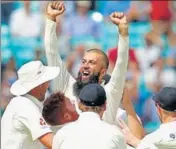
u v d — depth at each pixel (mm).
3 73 37750
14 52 38562
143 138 18531
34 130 18266
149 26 38812
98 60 19609
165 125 17953
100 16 39156
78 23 39031
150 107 35469
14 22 39438
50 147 18156
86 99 17062
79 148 16875
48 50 20547
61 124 18484
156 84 36688
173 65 37562
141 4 39312
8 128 18625
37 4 39906
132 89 35500
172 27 38906
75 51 38188
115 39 38438
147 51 37875
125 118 20328
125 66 19219
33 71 18859
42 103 19031
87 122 17062
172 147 17750
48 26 20578
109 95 19250
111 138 16828
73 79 20656
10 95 36406
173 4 39281
